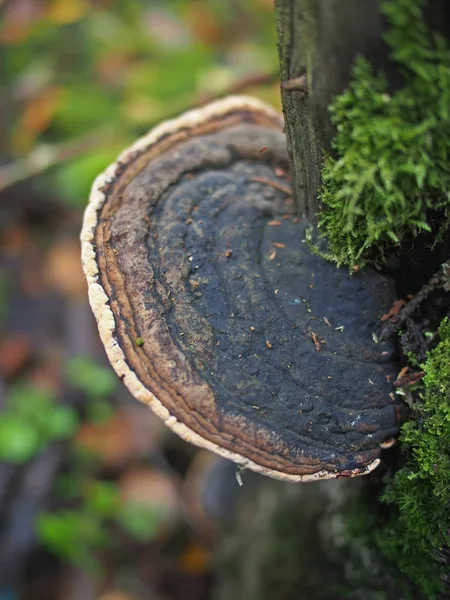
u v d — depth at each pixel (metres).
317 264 0.42
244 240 0.42
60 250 0.94
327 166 0.38
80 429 0.76
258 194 0.44
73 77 1.02
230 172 0.45
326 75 0.36
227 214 0.43
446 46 0.34
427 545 0.42
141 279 0.41
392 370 0.42
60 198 0.96
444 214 0.38
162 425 0.79
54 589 0.66
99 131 0.79
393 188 0.37
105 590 0.67
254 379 0.40
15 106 1.01
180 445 0.78
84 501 0.71
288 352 0.41
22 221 0.97
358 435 0.40
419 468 0.41
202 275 0.41
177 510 0.73
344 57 0.35
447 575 0.42
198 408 0.39
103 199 0.43
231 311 0.41
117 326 0.40
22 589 0.65
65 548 0.65
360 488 0.47
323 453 0.40
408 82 0.35
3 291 0.91
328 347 0.41
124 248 0.42
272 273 0.42
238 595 0.63
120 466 0.76
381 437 0.41
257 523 0.61
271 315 0.41
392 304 0.42
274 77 0.63
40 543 0.66
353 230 0.39
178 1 1.16
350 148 0.37
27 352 0.84
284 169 0.45
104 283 0.41
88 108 0.95
